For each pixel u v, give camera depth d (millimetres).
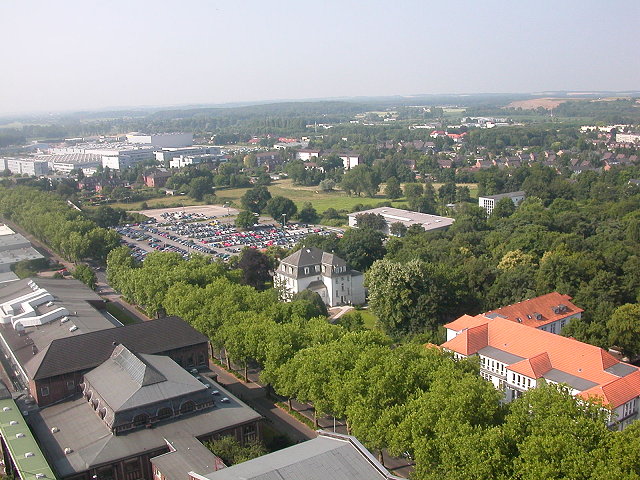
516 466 97625
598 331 180000
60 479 110625
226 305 180625
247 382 171750
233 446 117062
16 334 167875
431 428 109688
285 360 148625
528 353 161375
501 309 190875
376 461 96062
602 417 109500
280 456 100062
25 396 143750
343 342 145125
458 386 115375
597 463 94250
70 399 141125
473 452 99375
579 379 146500
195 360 161625
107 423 125062
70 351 145375
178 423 127250
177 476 106688
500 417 115688
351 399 123562
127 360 137750
